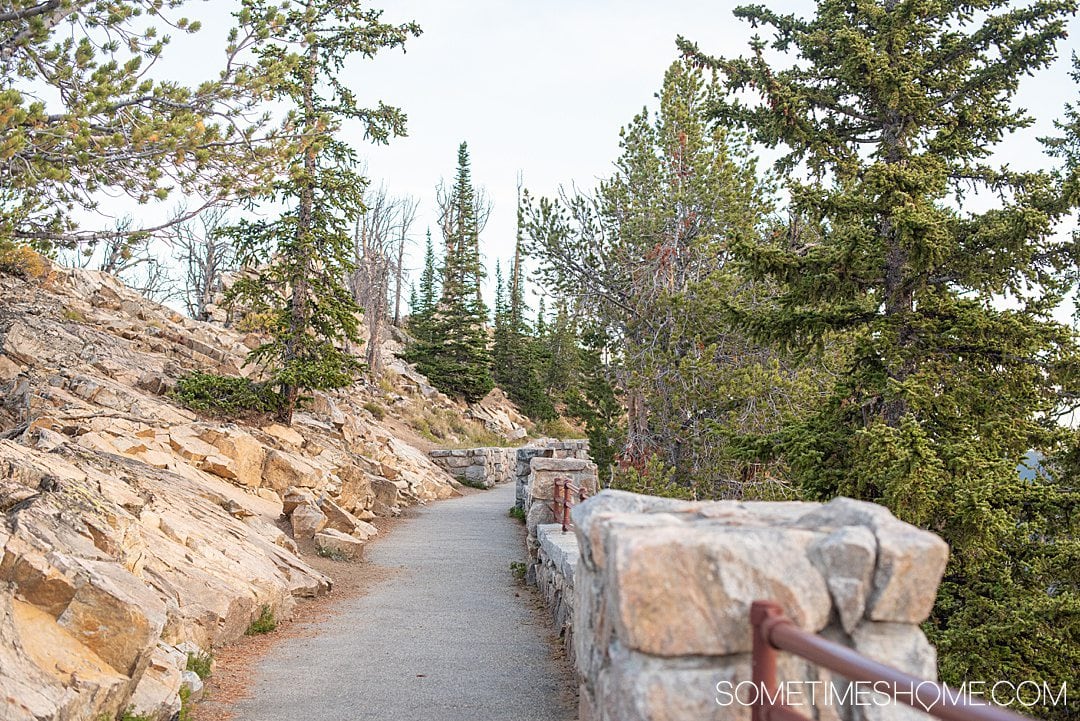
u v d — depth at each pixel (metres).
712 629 3.20
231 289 24.33
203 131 10.30
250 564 12.02
